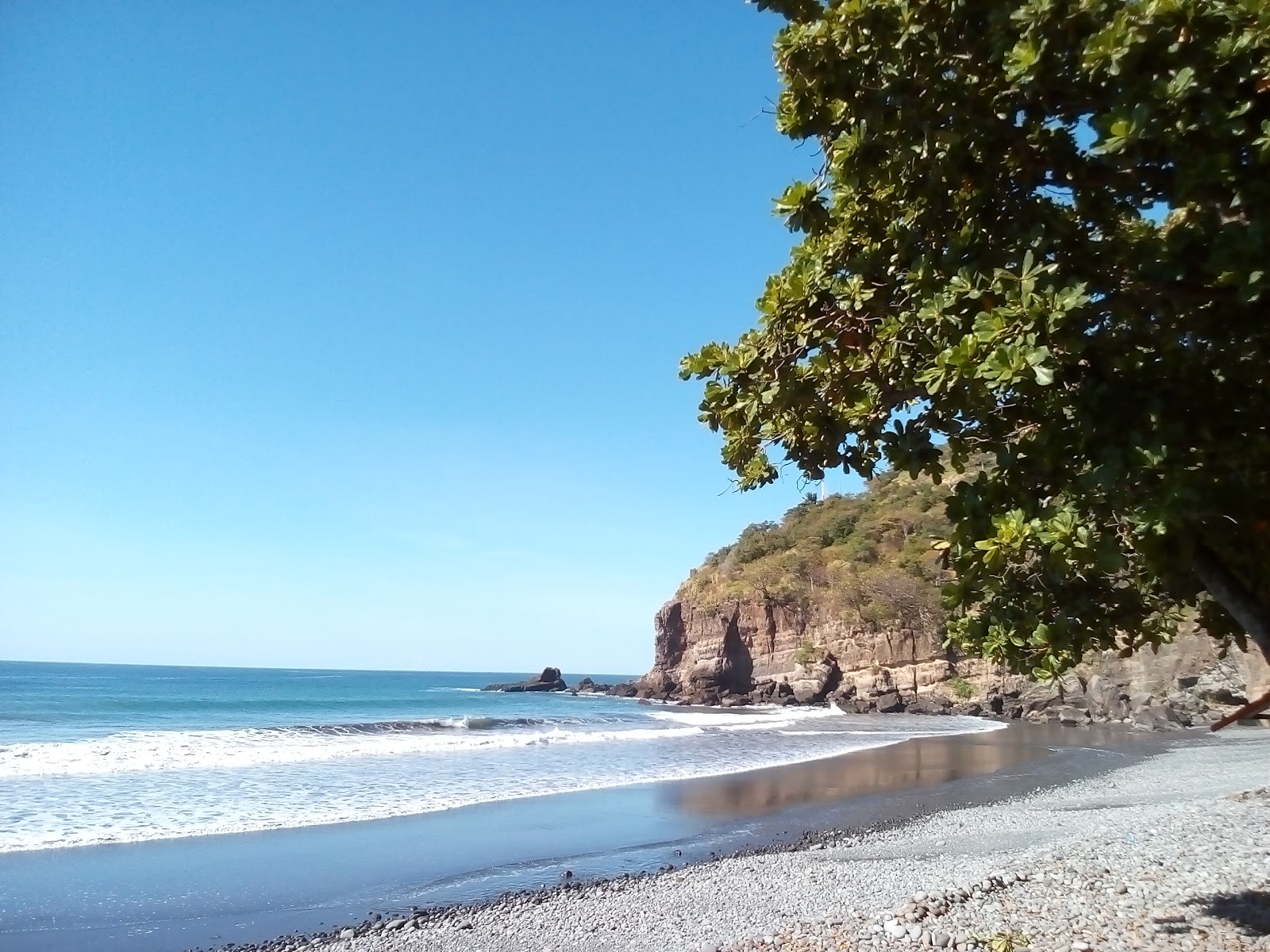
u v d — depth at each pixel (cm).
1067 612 478
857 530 8538
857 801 2077
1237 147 403
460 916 1122
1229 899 808
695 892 1202
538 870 1385
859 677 7138
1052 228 459
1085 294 404
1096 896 874
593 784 2261
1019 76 424
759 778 2458
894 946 742
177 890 1221
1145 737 4156
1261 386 416
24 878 1248
